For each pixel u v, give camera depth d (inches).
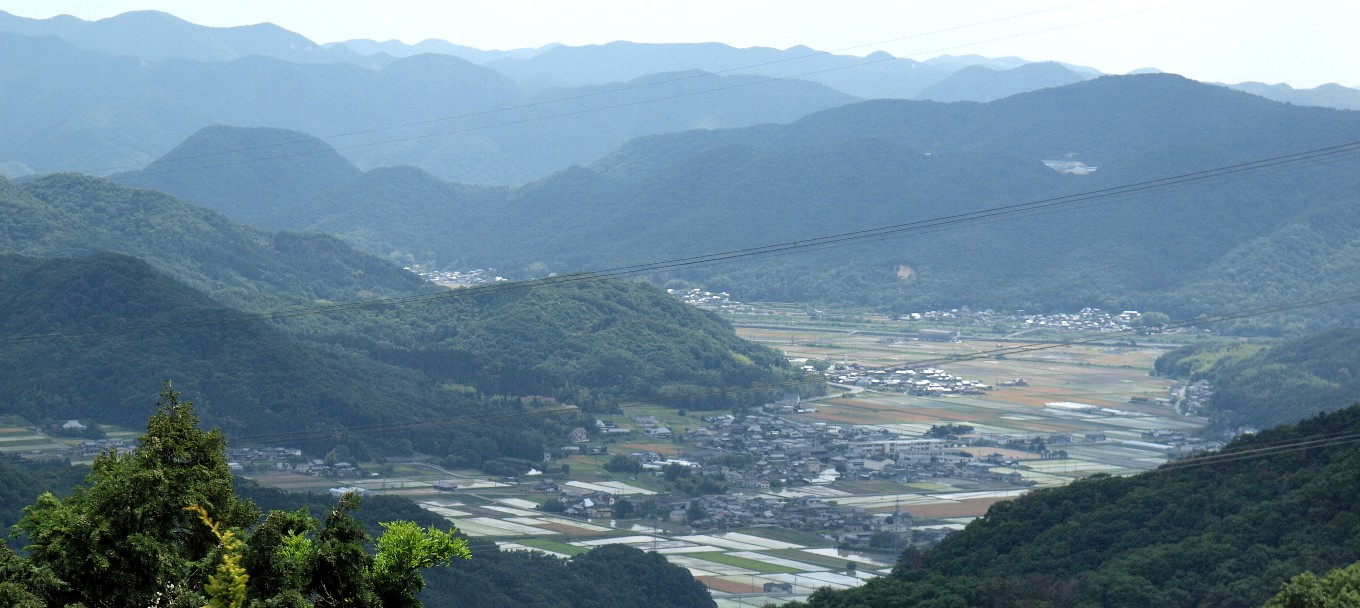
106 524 1047.6
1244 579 3693.4
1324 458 4471.0
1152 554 4065.0
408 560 1097.4
